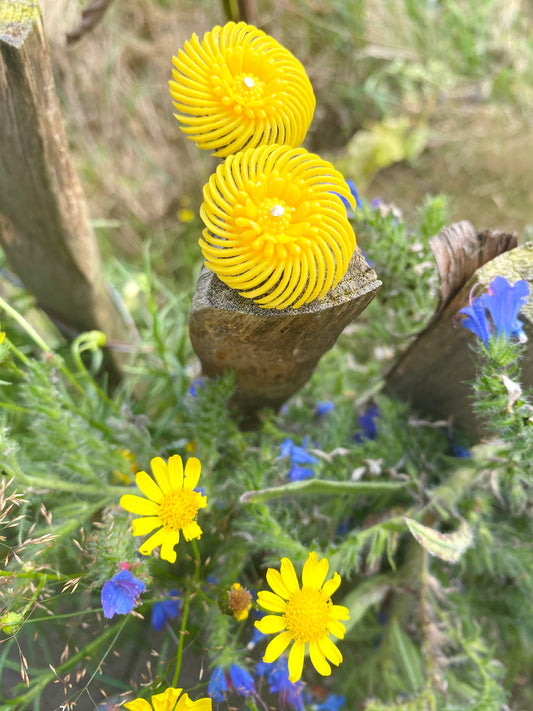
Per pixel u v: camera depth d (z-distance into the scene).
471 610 0.28
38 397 0.21
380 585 0.25
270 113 0.16
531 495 0.25
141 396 0.35
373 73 0.51
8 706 0.18
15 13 0.17
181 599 0.22
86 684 0.19
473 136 0.49
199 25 0.50
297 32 0.51
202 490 0.21
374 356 0.33
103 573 0.18
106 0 0.28
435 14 0.52
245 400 0.25
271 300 0.15
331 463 0.25
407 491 0.25
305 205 0.14
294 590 0.17
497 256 0.19
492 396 0.18
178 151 0.50
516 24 0.53
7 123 0.19
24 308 0.32
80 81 0.47
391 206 0.27
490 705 0.23
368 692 0.27
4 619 0.17
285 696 0.23
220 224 0.14
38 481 0.21
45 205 0.22
